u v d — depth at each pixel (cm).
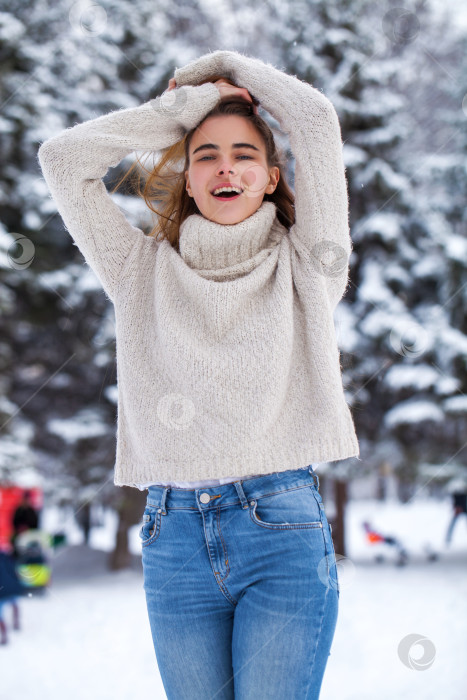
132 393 150
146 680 371
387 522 1375
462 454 1007
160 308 152
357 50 977
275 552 139
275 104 160
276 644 136
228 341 146
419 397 962
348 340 890
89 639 483
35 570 657
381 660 410
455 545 1055
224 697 143
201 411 143
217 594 142
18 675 392
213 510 142
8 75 923
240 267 153
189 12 1005
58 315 966
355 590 708
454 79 1058
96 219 161
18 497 948
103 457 996
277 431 146
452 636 461
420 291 1013
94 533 1445
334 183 156
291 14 972
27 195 909
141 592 731
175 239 175
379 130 969
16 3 965
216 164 158
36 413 1032
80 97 966
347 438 149
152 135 167
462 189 1052
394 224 970
